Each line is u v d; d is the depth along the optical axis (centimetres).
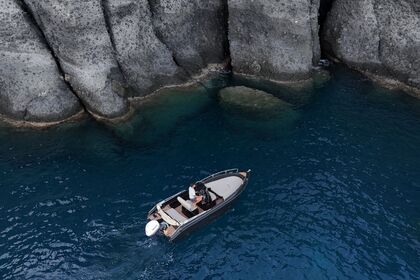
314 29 4472
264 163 3628
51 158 3675
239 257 2942
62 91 3950
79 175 3531
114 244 2994
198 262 2905
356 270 2873
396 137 3866
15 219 3203
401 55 4331
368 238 3059
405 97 4294
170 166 3606
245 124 3991
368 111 4131
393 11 4275
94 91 3906
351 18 4528
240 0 4306
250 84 4459
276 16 4269
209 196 3111
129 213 3212
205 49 4581
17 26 3709
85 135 3878
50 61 3875
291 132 3912
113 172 3553
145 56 4191
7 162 3634
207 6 4466
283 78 4441
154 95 4266
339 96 4303
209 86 4425
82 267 2869
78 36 3762
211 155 3703
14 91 3891
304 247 3005
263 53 4434
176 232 2919
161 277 2817
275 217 3197
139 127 3966
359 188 3416
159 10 4228
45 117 3938
